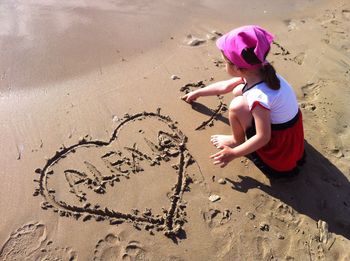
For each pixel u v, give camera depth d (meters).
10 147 1.42
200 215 1.26
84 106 1.59
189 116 1.58
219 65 1.84
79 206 1.26
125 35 2.00
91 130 1.50
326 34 2.11
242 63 1.19
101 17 2.13
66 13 2.14
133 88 1.69
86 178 1.34
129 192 1.31
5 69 1.75
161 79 1.74
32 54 1.84
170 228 1.23
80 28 2.03
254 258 1.17
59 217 1.23
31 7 2.17
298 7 2.34
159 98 1.64
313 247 1.21
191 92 1.62
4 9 2.14
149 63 1.83
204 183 1.35
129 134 1.50
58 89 1.67
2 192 1.28
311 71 1.84
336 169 1.42
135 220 1.24
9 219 1.22
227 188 1.34
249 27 1.20
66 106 1.59
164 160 1.42
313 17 2.26
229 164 1.42
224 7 2.30
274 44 2.01
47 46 1.90
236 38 1.18
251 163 1.42
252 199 1.32
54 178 1.34
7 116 1.53
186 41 1.99
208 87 1.59
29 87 1.67
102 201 1.28
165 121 1.55
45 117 1.54
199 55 1.90
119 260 1.15
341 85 1.77
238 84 1.51
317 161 1.44
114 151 1.43
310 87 1.75
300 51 1.97
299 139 1.30
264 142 1.24
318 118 1.60
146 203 1.29
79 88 1.68
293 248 1.20
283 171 1.36
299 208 1.30
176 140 1.48
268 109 1.20
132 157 1.42
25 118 1.53
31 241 1.18
